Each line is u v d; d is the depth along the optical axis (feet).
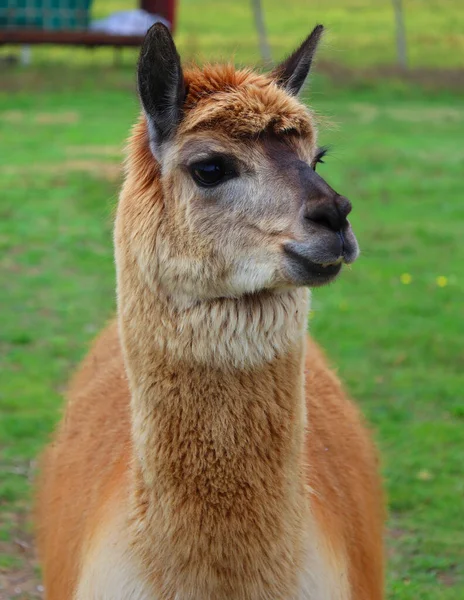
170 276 23.57
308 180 23.47
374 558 29.22
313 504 25.63
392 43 197.88
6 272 73.82
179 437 23.16
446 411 52.65
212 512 22.95
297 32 204.44
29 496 43.11
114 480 25.43
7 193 94.48
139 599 23.21
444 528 41.93
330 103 149.07
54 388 54.65
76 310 66.39
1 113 136.15
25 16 162.91
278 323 23.56
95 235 82.58
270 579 23.13
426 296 70.64
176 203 23.89
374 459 33.40
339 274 23.57
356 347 60.44
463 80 165.27
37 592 36.88
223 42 185.78
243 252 23.50
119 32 168.14
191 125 24.03
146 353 23.65
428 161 114.32
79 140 119.75
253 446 23.09
